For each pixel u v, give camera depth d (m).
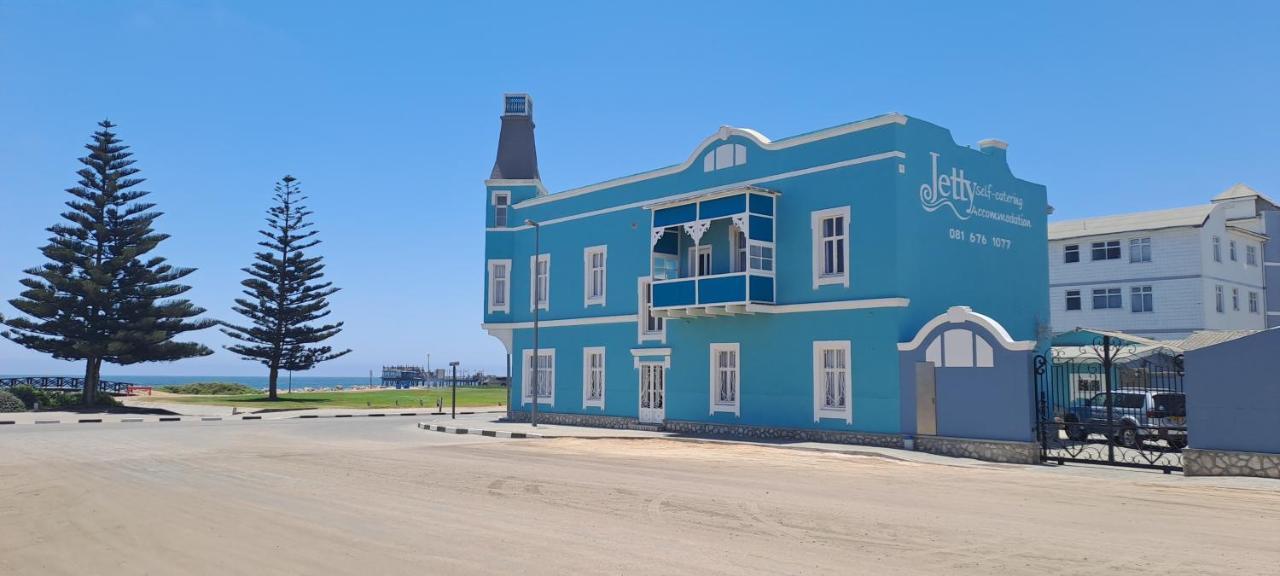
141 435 25.89
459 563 8.30
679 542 9.31
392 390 70.12
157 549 9.02
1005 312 24.38
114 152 42.69
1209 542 9.35
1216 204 42.59
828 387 22.75
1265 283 45.66
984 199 24.17
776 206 24.27
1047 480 14.88
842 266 22.86
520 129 36.12
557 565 8.23
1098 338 24.70
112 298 41.38
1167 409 21.44
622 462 17.64
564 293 31.42
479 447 21.42
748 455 19.27
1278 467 14.47
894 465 17.41
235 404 47.25
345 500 12.34
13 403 39.56
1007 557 8.59
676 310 25.27
